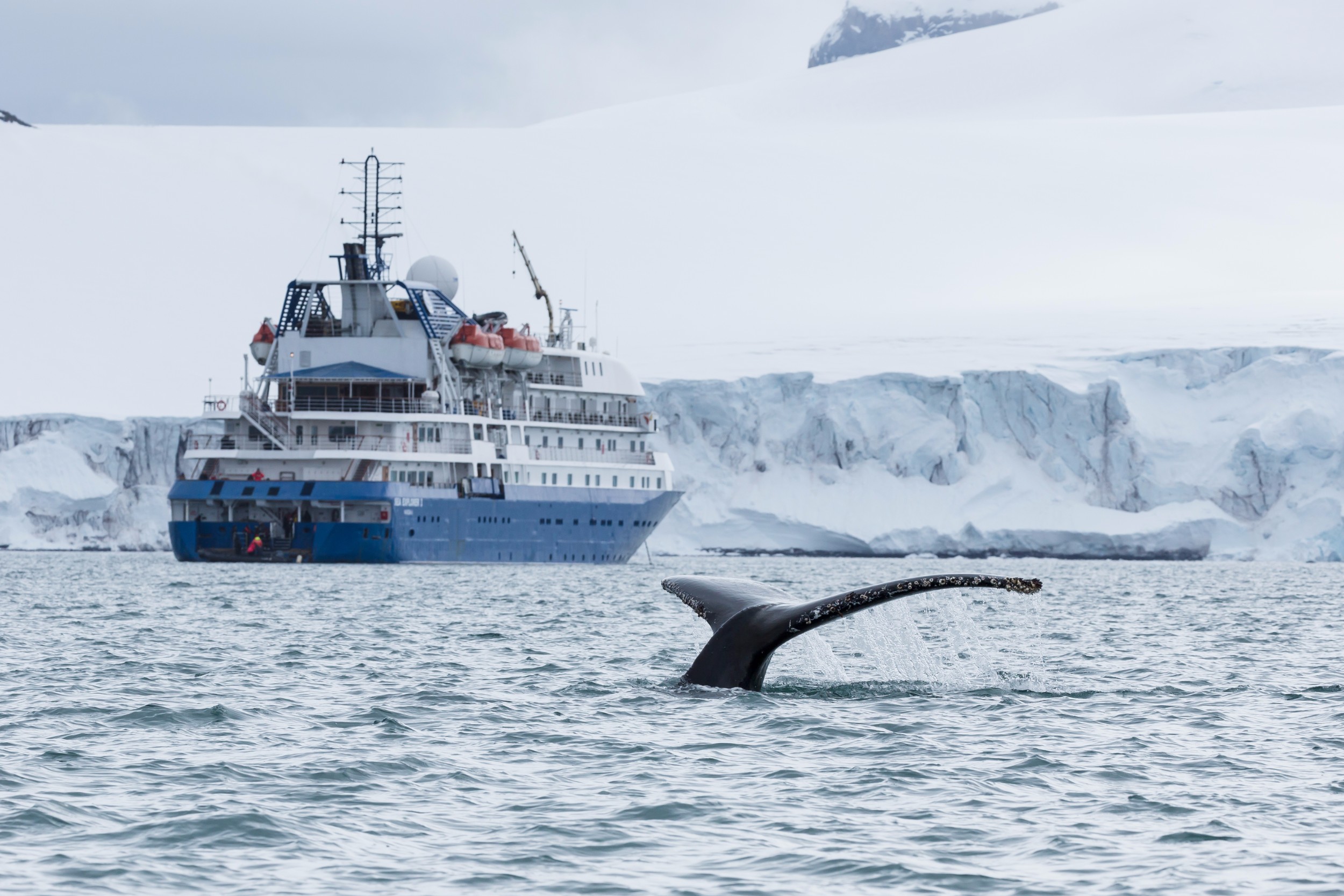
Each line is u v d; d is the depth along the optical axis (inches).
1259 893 1903.3
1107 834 2214.6
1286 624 6801.2
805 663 4244.6
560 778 2600.9
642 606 7839.6
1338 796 2471.7
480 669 4360.2
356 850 2100.1
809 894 1899.6
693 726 3095.5
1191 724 3206.2
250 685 3907.5
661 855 2085.4
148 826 2222.0
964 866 2031.3
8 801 2361.0
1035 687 3853.3
